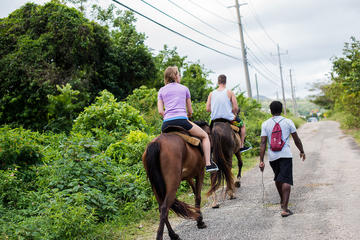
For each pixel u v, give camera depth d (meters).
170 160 4.09
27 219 4.86
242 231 4.83
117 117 10.09
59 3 15.38
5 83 13.27
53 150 7.91
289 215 5.34
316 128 28.34
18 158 6.77
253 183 8.16
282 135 5.32
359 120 21.61
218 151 6.00
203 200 6.81
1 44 14.33
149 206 6.38
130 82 17.53
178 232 5.06
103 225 5.29
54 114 13.23
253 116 20.86
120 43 17.03
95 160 6.47
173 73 4.89
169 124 4.65
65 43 14.30
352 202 5.71
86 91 14.58
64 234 4.65
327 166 9.59
